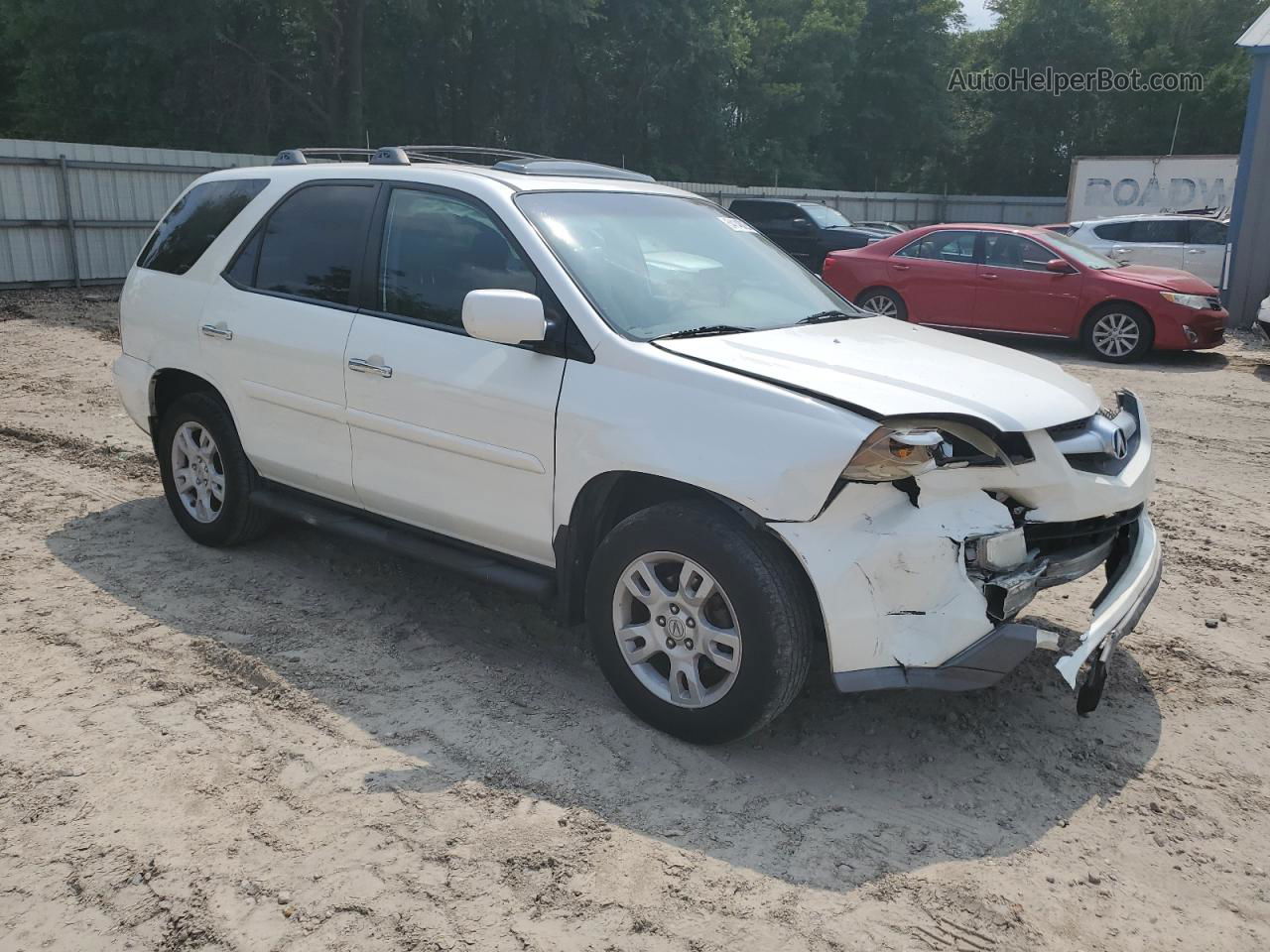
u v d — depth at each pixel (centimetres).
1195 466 749
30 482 623
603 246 396
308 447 447
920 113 5078
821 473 302
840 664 309
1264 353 1291
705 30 3500
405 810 307
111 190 1664
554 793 319
